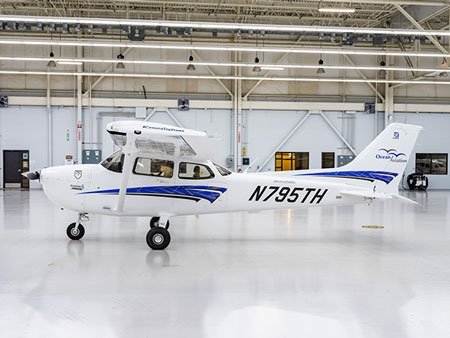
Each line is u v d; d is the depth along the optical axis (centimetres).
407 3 1010
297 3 1414
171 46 1070
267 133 1861
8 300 396
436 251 642
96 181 657
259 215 1088
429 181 1972
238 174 696
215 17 1570
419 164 1964
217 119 1839
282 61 1808
